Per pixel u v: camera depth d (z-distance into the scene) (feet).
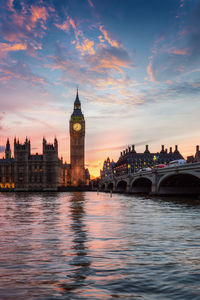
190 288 35.06
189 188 310.45
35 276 39.63
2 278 38.81
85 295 32.83
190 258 49.44
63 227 85.61
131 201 237.45
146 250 55.42
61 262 46.85
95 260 48.08
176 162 305.32
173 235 72.23
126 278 38.78
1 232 76.64
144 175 354.74
